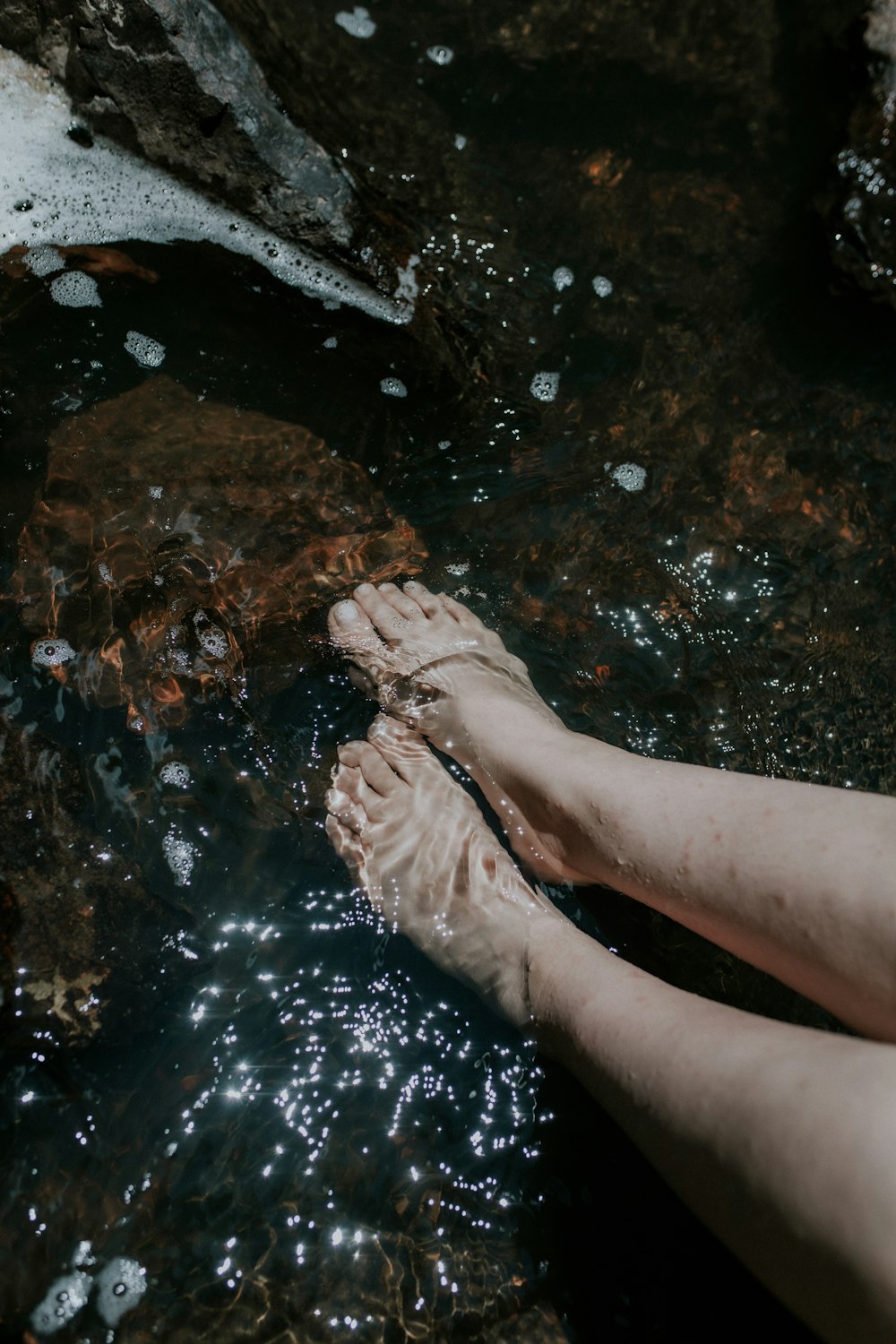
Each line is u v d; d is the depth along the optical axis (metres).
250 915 1.50
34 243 2.11
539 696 1.82
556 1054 1.34
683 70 2.72
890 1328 0.82
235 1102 1.35
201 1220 1.26
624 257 2.39
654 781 1.44
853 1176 0.87
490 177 2.44
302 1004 1.44
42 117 2.17
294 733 1.71
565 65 2.68
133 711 1.64
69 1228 1.23
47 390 1.93
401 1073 1.40
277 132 2.15
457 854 1.58
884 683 1.94
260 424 1.99
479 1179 1.34
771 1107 0.96
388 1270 1.26
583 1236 1.32
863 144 2.47
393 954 1.50
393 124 2.46
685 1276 1.30
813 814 1.24
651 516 2.07
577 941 1.42
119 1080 1.33
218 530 1.86
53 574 1.73
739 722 1.85
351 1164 1.32
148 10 1.99
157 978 1.40
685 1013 1.16
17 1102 1.29
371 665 1.80
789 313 2.39
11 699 1.59
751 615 1.99
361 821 1.63
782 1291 0.95
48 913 1.38
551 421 2.15
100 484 1.84
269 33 2.40
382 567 1.93
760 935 1.25
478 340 2.20
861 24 2.61
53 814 1.49
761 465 2.17
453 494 2.03
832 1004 1.18
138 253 2.15
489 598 1.94
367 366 2.12
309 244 2.17
